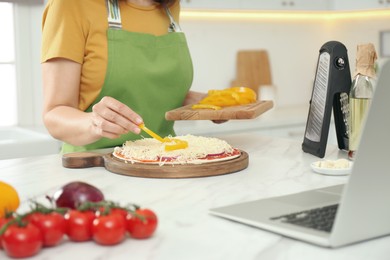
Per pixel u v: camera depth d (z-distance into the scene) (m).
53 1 1.84
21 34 3.27
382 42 4.06
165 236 0.95
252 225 1.00
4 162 1.62
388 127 0.90
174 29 2.10
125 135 1.91
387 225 0.96
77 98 1.88
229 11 3.85
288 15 4.18
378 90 0.86
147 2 2.06
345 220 0.89
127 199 1.20
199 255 0.87
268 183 1.34
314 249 0.90
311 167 1.48
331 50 1.62
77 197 0.98
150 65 1.98
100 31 1.88
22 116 3.33
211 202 1.17
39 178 1.41
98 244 0.91
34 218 0.88
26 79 3.31
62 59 1.81
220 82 3.92
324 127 1.64
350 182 0.87
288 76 4.25
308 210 1.05
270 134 3.47
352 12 4.21
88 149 1.88
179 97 2.09
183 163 1.42
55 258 0.85
